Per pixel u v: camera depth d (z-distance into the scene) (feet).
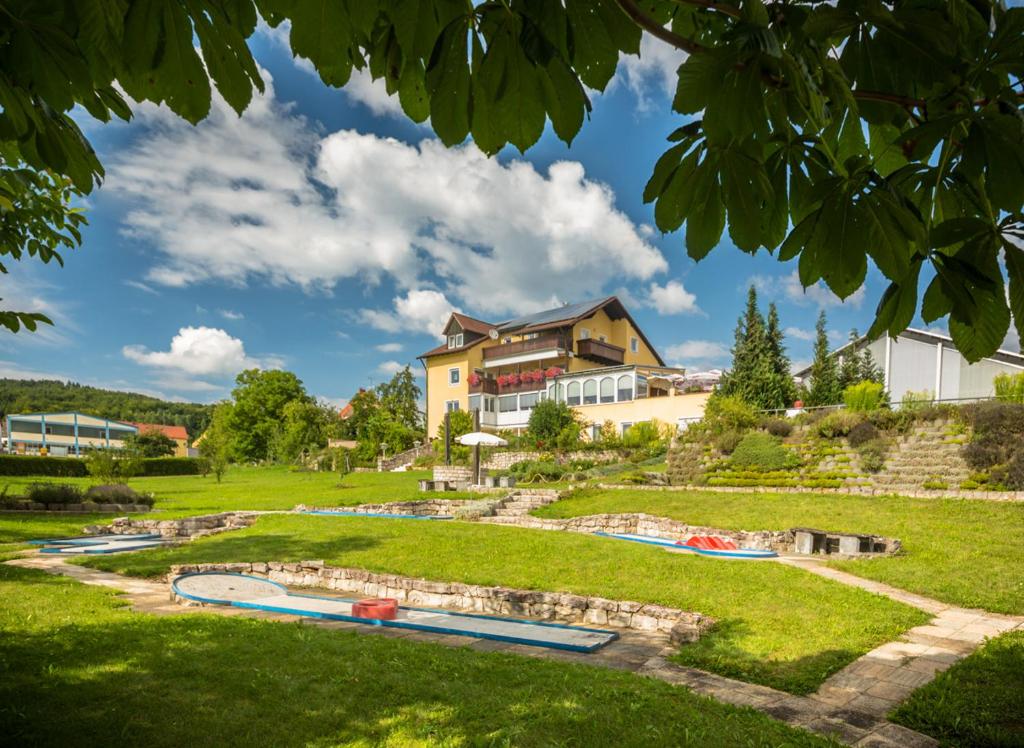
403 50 4.57
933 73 5.14
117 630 22.89
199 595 32.19
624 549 41.88
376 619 28.32
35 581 33.12
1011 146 4.52
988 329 4.88
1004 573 35.86
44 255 15.88
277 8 4.21
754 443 74.43
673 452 82.64
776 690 20.03
